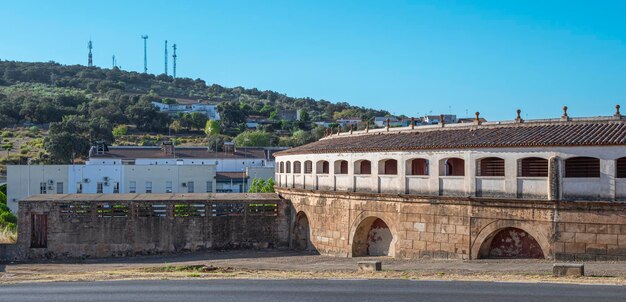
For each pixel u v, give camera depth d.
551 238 39.00
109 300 28.56
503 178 41.00
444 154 43.91
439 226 44.12
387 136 53.59
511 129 44.84
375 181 48.75
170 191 96.44
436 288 29.55
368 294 28.27
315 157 56.25
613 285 28.55
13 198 92.50
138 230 57.62
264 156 125.69
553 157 38.91
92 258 56.75
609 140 37.06
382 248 50.88
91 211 57.06
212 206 59.53
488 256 42.69
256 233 60.16
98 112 194.50
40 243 57.03
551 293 26.86
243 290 30.64
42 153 144.00
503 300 25.58
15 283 37.19
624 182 36.84
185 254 57.69
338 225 52.84
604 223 37.41
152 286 33.25
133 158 114.25
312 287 31.11
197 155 120.62
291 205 60.72
